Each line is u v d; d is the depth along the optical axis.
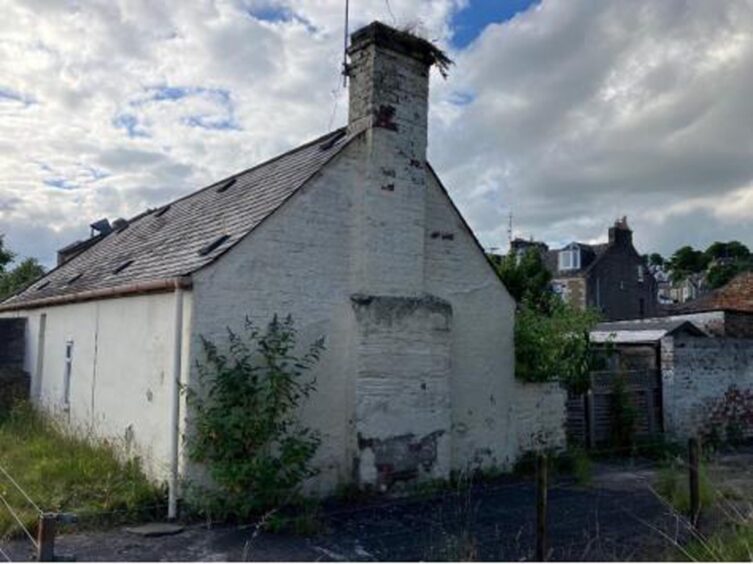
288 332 9.91
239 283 9.62
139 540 7.64
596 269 48.34
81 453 10.52
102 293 11.74
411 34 11.55
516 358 13.08
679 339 16.11
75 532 7.84
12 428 12.98
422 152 11.68
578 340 13.79
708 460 13.83
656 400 16.00
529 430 13.04
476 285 12.53
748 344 17.73
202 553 7.21
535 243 47.03
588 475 11.77
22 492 8.07
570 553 7.36
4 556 6.66
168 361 9.59
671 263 97.81
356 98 11.41
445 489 10.89
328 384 10.33
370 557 7.20
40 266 34.19
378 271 10.89
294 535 8.02
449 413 11.30
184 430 8.97
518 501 10.13
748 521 7.62
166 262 11.34
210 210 13.31
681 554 7.09
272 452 9.38
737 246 92.62
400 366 10.75
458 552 7.33
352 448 10.27
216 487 8.95
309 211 10.39
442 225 12.16
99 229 27.25
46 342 15.16
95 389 12.09
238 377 8.97
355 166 10.98
